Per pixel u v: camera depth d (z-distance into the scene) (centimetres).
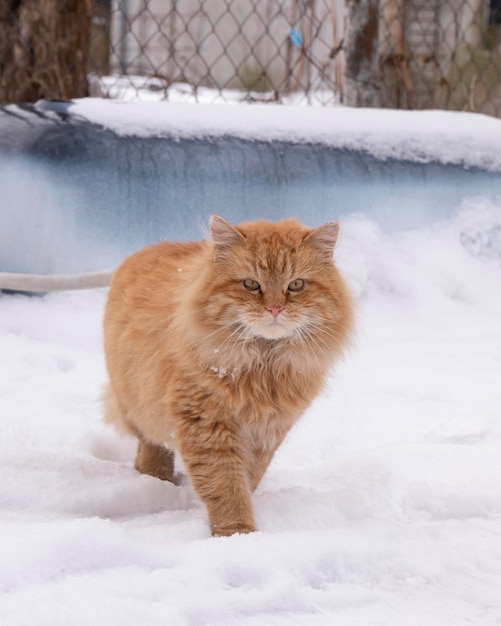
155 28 1709
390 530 416
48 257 837
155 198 855
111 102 932
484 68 1350
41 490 456
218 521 432
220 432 436
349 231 894
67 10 1011
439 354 756
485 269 914
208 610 329
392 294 879
